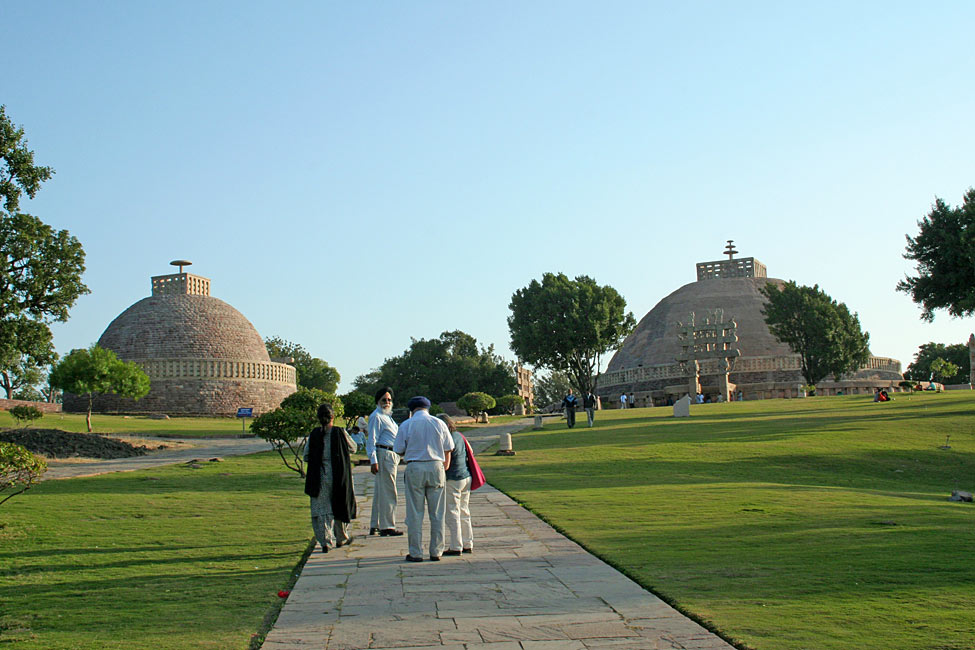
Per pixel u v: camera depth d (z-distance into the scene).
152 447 41.50
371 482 24.50
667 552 11.80
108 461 35.06
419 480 12.12
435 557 11.97
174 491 21.91
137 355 83.31
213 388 79.44
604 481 22.69
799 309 86.19
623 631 7.95
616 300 81.75
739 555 11.48
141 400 77.50
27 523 16.06
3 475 15.04
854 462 28.00
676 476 24.09
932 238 47.38
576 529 14.15
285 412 23.91
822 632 7.68
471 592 9.77
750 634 7.67
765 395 92.19
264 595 10.04
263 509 18.39
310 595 9.85
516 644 7.59
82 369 56.41
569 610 8.80
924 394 61.12
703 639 7.64
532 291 82.75
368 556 12.58
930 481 25.86
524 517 15.87
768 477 24.78
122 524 16.11
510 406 87.06
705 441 32.72
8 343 38.72
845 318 87.62
